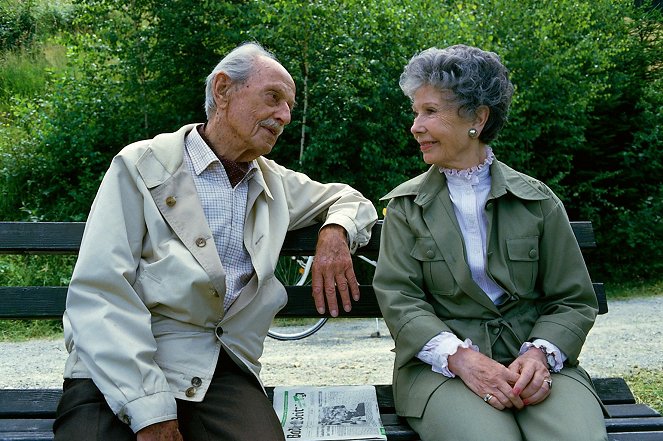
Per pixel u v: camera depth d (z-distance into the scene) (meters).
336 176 10.42
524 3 11.79
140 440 2.07
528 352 2.48
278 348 7.08
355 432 2.40
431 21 10.62
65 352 7.27
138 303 2.26
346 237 2.71
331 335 7.83
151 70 10.73
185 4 10.60
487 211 2.62
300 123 10.26
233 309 2.42
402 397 2.55
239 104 2.50
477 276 2.62
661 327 7.95
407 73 2.65
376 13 10.28
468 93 2.54
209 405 2.30
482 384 2.38
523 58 11.46
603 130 12.82
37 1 15.42
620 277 12.42
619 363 5.99
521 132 11.33
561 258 2.61
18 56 14.36
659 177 12.95
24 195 11.01
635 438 2.41
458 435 2.28
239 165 2.61
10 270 9.25
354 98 9.90
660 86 13.44
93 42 11.06
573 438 2.23
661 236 12.58
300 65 10.26
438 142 2.61
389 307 2.56
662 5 15.16
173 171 2.47
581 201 12.68
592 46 12.11
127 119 11.09
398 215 2.69
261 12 10.32
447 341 2.45
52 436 2.38
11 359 6.94
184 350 2.33
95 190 10.79
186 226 2.40
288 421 2.51
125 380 2.11
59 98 11.17
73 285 2.25
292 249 2.85
